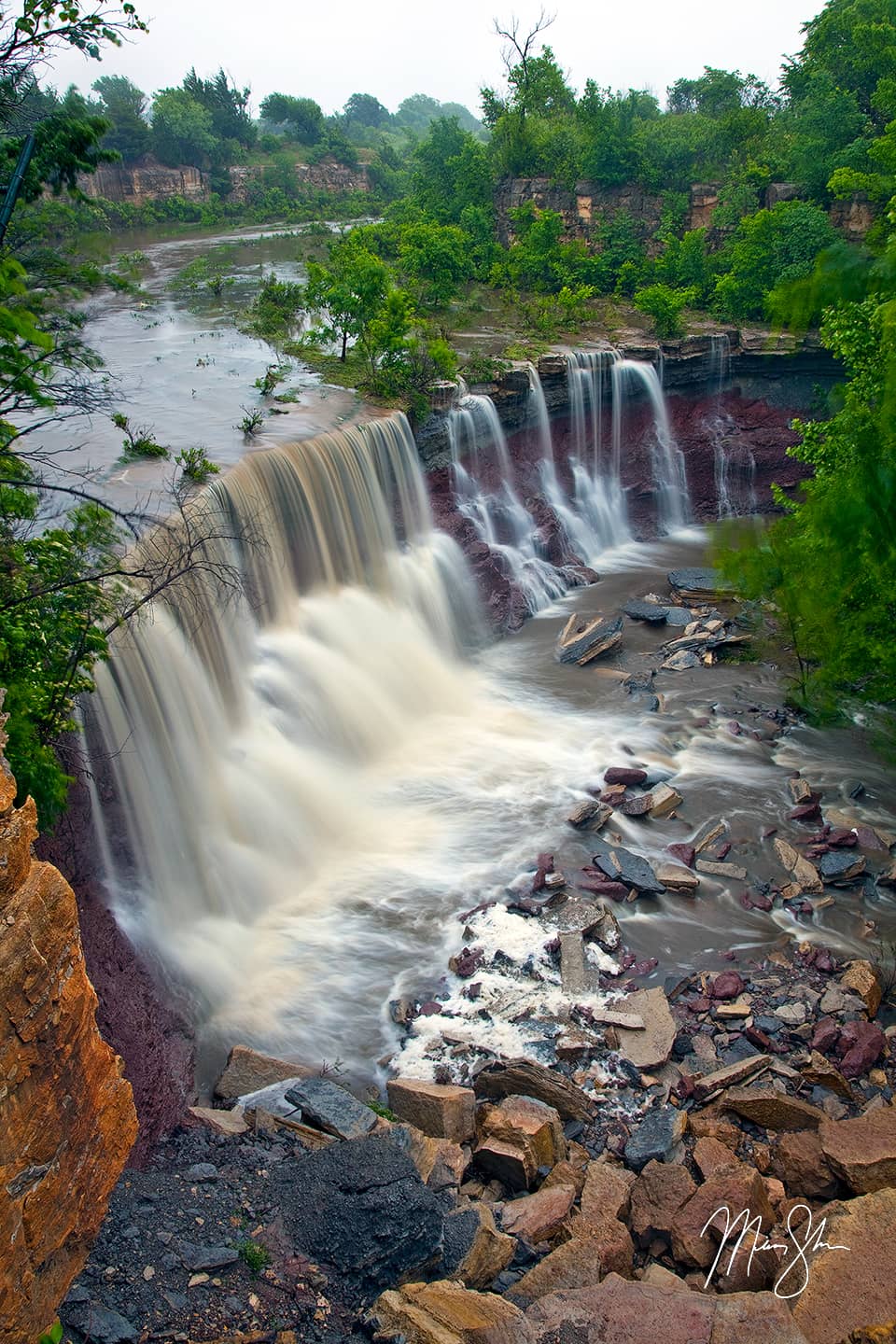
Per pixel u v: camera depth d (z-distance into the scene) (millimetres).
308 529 26656
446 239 49406
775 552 22016
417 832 21859
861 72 51438
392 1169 10930
